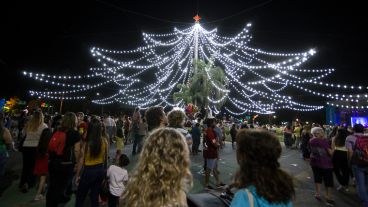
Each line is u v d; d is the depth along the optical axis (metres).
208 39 24.58
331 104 31.05
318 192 6.76
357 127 6.48
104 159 4.97
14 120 19.30
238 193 1.97
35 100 29.92
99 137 4.82
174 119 4.43
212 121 7.51
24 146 6.93
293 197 1.97
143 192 1.75
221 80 23.39
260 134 2.11
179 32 24.41
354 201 6.66
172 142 1.93
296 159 13.13
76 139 5.23
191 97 22.55
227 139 23.22
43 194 6.53
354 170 5.97
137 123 12.16
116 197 4.78
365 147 5.84
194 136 13.73
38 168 6.14
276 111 40.94
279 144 2.10
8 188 6.99
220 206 2.56
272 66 18.36
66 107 36.81
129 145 16.41
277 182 1.92
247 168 2.04
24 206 5.70
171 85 27.41
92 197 4.71
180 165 1.88
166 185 1.76
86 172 4.70
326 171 6.54
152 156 1.87
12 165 9.79
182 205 1.78
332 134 10.88
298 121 19.56
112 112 42.53
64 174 5.16
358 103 27.67
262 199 1.88
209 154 7.25
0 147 6.07
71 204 5.95
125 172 4.92
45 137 6.20
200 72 22.78
